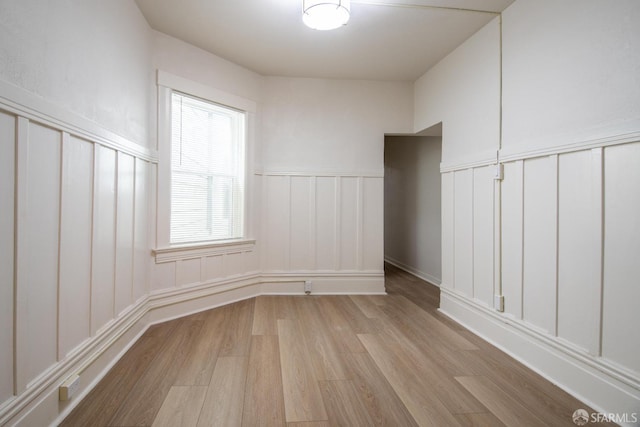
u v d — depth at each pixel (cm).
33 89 156
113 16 240
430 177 546
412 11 294
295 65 412
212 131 391
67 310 188
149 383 220
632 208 185
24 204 152
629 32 185
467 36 336
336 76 446
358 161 457
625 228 188
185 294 358
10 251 146
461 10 288
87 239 209
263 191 445
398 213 667
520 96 266
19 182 148
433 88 411
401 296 448
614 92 192
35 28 157
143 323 311
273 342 290
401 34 335
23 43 149
